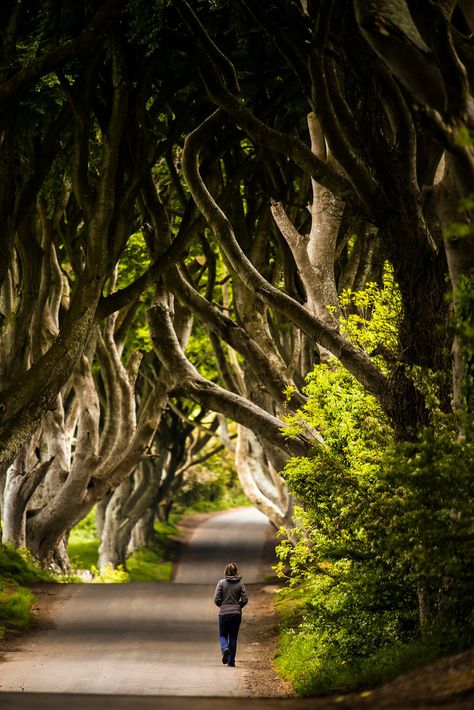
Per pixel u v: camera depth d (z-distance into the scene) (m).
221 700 22.80
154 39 44.38
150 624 47.59
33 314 60.34
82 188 49.53
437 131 24.61
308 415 36.03
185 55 50.09
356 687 25.27
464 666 18.36
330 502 30.41
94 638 42.94
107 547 96.06
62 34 47.66
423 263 30.75
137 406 99.50
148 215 56.00
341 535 30.75
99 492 71.38
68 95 47.94
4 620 46.59
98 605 53.66
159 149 52.00
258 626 47.91
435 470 22.78
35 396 48.44
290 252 56.66
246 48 50.06
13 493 69.00
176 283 51.09
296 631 41.00
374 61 30.88
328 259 45.34
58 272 62.94
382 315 35.84
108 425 72.38
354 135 32.94
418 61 24.53
